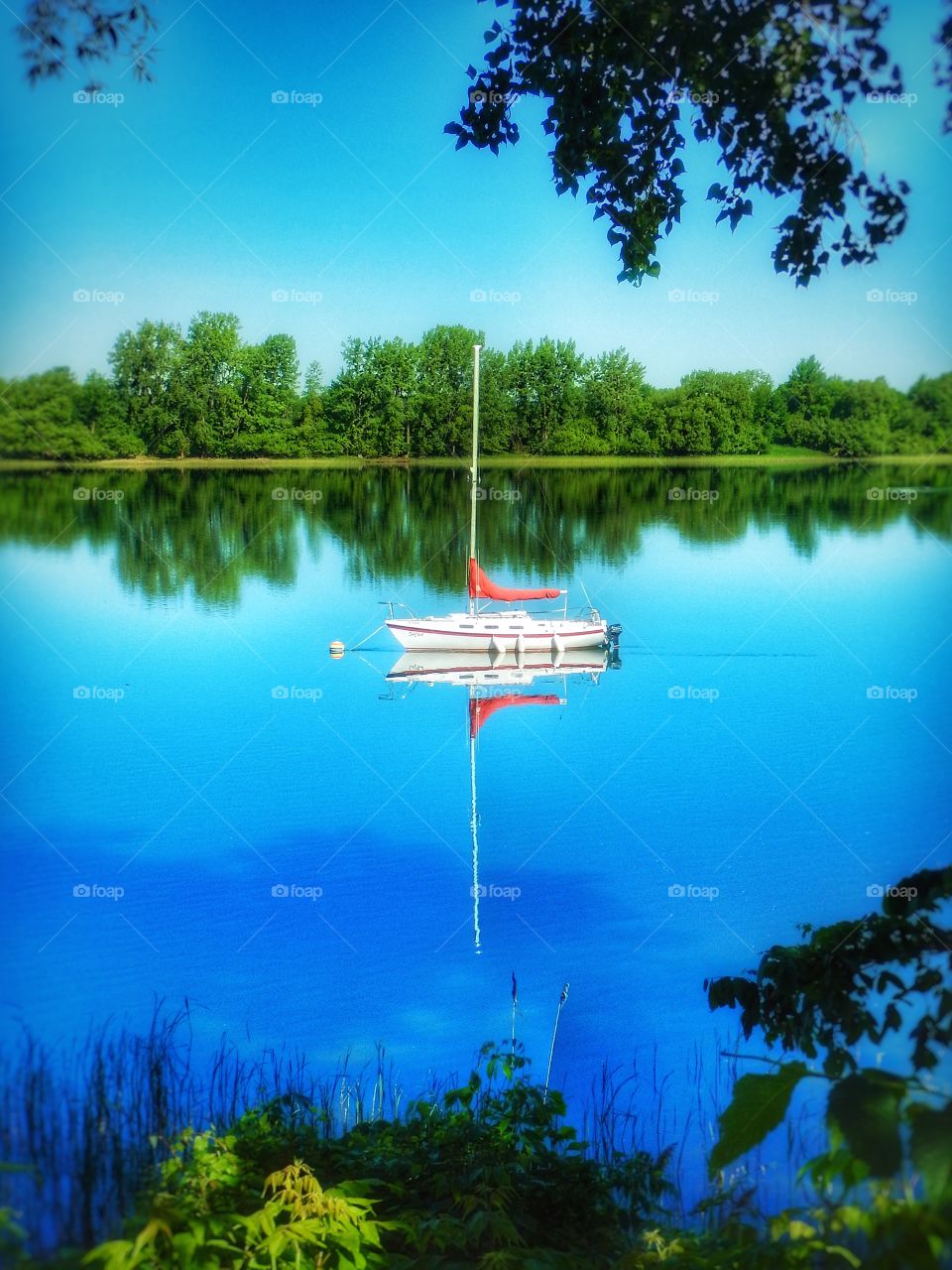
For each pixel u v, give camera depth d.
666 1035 7.72
